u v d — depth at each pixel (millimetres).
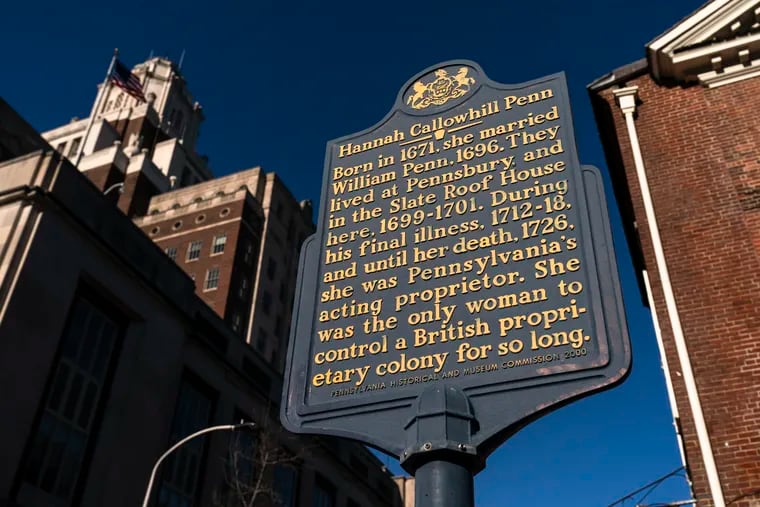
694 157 12750
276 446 32781
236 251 64812
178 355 27484
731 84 13469
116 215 25266
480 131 9070
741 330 10492
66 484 21312
